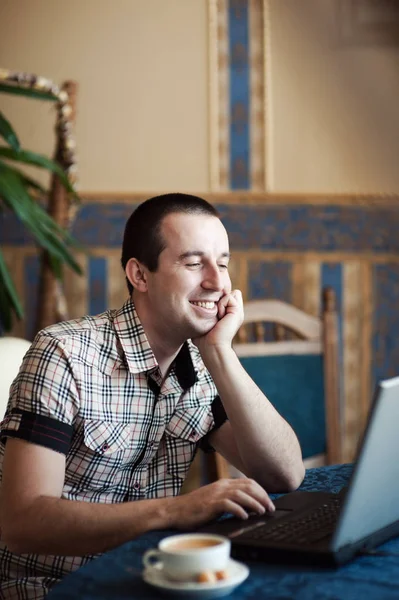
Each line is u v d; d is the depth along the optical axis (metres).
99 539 1.28
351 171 3.81
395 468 1.14
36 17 3.76
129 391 1.55
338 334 3.80
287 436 1.60
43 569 1.50
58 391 1.44
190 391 1.66
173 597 0.97
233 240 3.80
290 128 3.80
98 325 1.57
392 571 1.07
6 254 3.71
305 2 3.79
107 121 3.79
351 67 3.79
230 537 1.15
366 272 3.80
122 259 1.65
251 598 0.98
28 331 3.73
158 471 1.64
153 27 3.77
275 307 2.95
